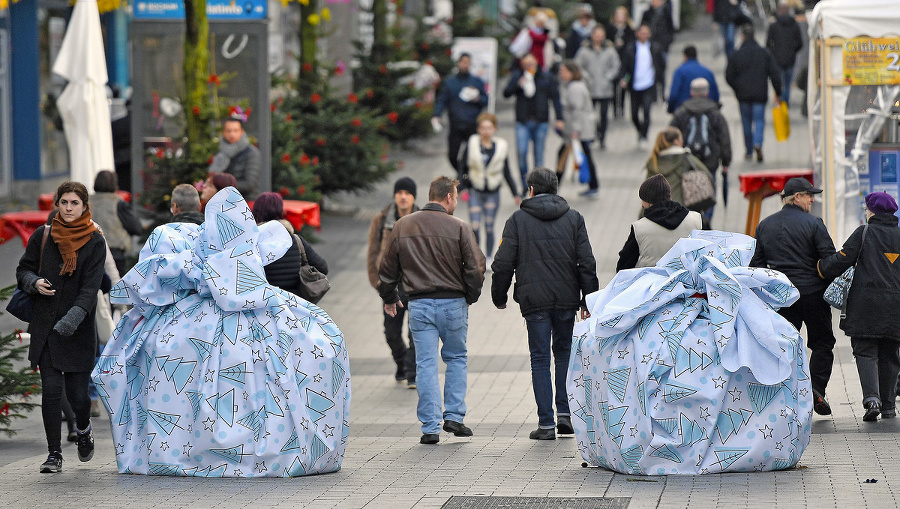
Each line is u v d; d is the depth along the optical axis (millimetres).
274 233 20844
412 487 18953
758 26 97750
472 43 69375
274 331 19766
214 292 19594
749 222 37656
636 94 60719
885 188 33688
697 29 121312
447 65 68312
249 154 34156
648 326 18953
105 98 33625
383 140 50938
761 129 54031
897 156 33531
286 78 49219
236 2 40094
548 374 23125
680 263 19250
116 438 20234
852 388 26375
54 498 18547
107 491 18922
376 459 21531
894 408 23703
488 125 39781
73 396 21078
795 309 23906
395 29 63812
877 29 33000
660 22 74750
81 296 20438
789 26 63469
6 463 22016
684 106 40562
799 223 23734
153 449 19844
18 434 25203
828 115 33688
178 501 18109
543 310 22891
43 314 20672
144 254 20406
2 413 23453
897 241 23078
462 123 49406
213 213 20062
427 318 23125
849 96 33562
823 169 34031
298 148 43438
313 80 49344
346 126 48469
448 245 23125
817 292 23578
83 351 20906
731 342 18594
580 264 22922
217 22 40062
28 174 58375
